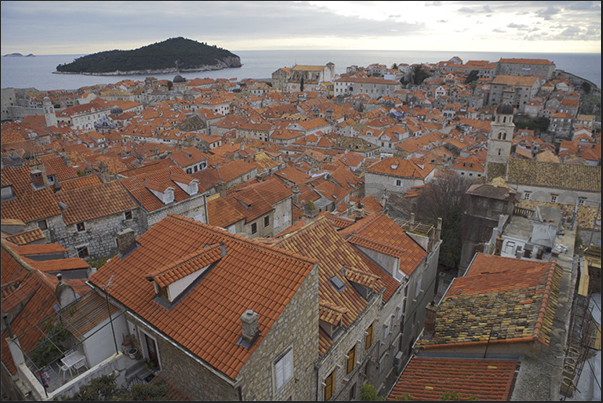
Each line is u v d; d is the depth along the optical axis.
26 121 109.75
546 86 193.62
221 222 39.78
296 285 15.59
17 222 28.50
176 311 16.42
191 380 15.78
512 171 65.44
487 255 28.02
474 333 18.61
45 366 16.42
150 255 19.62
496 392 14.98
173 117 178.38
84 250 34.00
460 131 173.25
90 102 192.00
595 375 20.00
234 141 144.00
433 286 34.94
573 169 63.66
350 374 21.06
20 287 20.66
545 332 16.97
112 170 66.06
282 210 47.03
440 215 52.94
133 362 17.86
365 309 20.75
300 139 149.12
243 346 14.10
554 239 29.22
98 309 18.52
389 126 155.88
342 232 27.56
